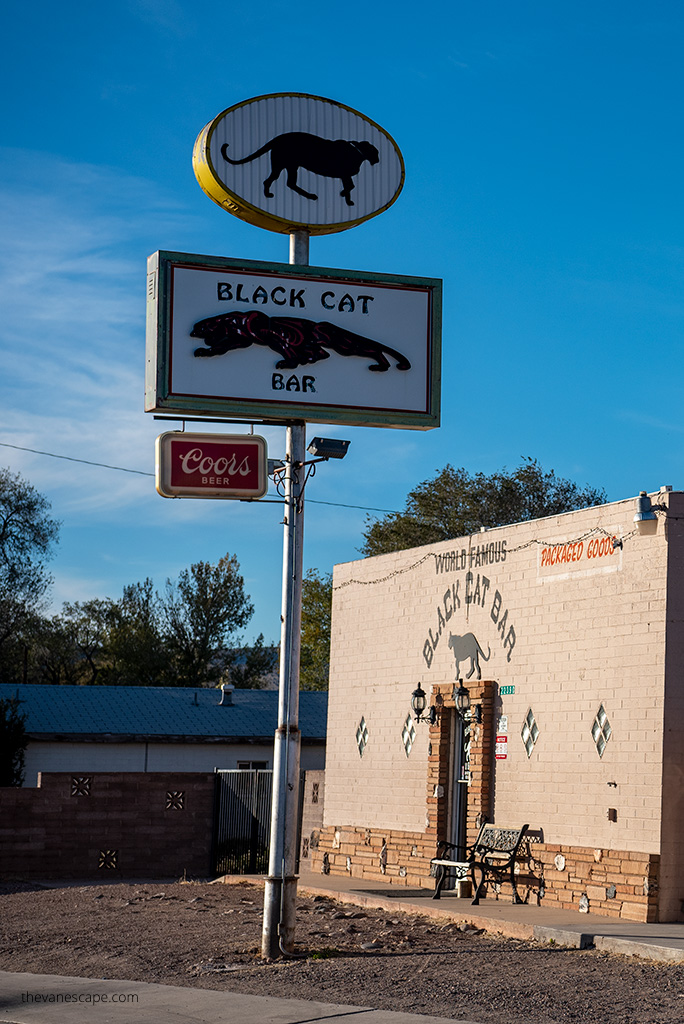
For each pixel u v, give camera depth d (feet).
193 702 132.67
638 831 43.75
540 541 51.44
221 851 77.92
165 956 38.73
